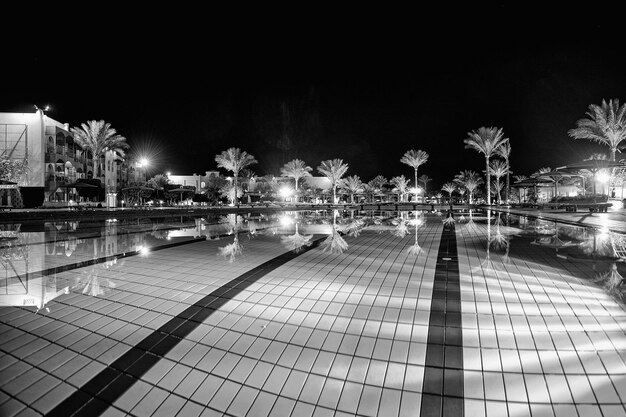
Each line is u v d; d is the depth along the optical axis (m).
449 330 2.29
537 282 3.25
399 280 3.45
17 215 13.53
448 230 8.28
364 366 1.95
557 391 1.69
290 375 1.90
